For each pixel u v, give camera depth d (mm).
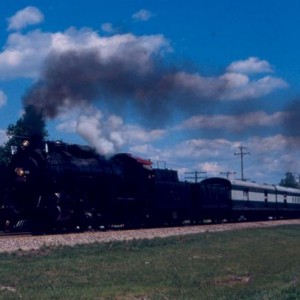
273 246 32188
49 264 21266
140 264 22641
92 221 35906
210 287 17688
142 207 41875
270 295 15555
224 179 58094
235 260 25094
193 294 16312
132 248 27641
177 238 33188
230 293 16438
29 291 16156
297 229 47875
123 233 34000
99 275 19500
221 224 50469
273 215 70375
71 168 33688
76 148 35562
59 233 33812
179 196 47750
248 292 16500
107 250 26266
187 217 50281
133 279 18797
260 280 19266
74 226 34625
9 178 32438
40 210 31953
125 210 39812
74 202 33719
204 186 52000
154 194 43250
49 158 32594
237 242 33719
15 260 21953
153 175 43000
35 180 31906
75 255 24031
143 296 16109
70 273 19750
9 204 32281
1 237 29375
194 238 34031
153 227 45062
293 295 15398
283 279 19391
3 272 19203
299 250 30062
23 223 32094
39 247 25625
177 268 21797
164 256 25594
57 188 32719
